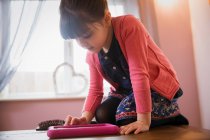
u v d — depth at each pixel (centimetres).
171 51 201
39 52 206
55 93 208
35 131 103
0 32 189
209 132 82
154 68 100
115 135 79
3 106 196
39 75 209
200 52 185
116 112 103
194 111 195
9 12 191
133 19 101
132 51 93
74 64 212
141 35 97
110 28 100
